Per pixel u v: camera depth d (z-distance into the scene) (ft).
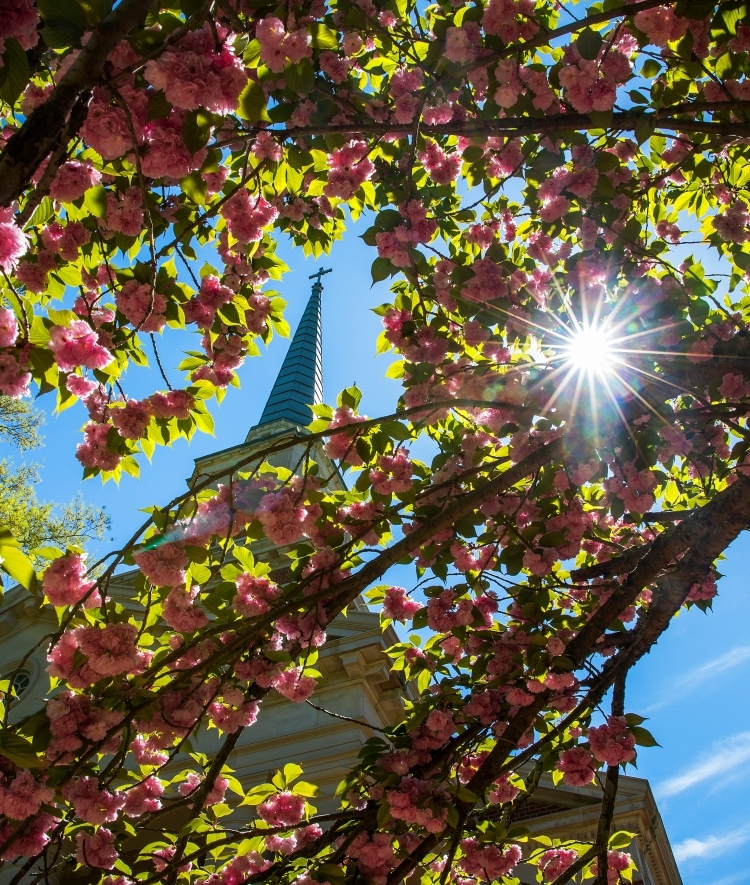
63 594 12.44
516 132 14.06
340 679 43.91
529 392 14.90
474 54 13.78
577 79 13.14
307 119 15.07
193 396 15.60
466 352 17.44
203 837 17.98
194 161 10.89
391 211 15.53
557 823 39.34
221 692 14.10
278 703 44.39
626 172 16.79
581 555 21.24
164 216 15.92
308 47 11.68
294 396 89.35
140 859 17.06
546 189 15.74
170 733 13.85
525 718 15.76
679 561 15.87
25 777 10.78
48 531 63.82
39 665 51.83
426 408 13.93
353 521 15.39
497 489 13.79
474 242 18.38
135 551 12.69
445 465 17.15
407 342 16.47
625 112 13.93
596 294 15.72
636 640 16.56
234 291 18.15
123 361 17.04
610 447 14.89
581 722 17.85
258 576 14.80
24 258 15.33
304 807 18.81
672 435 14.67
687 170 18.76
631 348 15.21
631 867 20.88
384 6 16.24
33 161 8.56
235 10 12.19
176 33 9.75
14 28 8.55
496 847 16.97
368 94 16.07
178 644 14.48
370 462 15.47
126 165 13.87
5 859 11.57
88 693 12.42
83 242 15.31
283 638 15.29
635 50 16.05
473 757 18.98
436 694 17.80
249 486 14.52
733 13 14.38
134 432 14.39
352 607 45.68
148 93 10.76
